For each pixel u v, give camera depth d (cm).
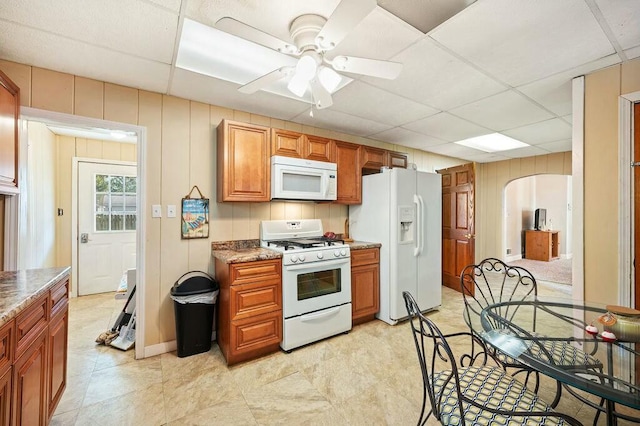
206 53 204
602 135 204
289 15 152
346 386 199
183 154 255
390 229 310
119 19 151
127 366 222
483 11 146
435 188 349
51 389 150
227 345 225
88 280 397
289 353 245
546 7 143
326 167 299
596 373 111
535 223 784
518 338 139
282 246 271
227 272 226
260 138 265
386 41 172
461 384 132
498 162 552
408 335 282
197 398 185
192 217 258
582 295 212
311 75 158
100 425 161
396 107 276
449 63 196
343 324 281
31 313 127
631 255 191
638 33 163
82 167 396
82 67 199
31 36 164
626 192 193
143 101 237
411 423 165
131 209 426
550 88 235
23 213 230
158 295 243
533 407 116
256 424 163
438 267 351
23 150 234
